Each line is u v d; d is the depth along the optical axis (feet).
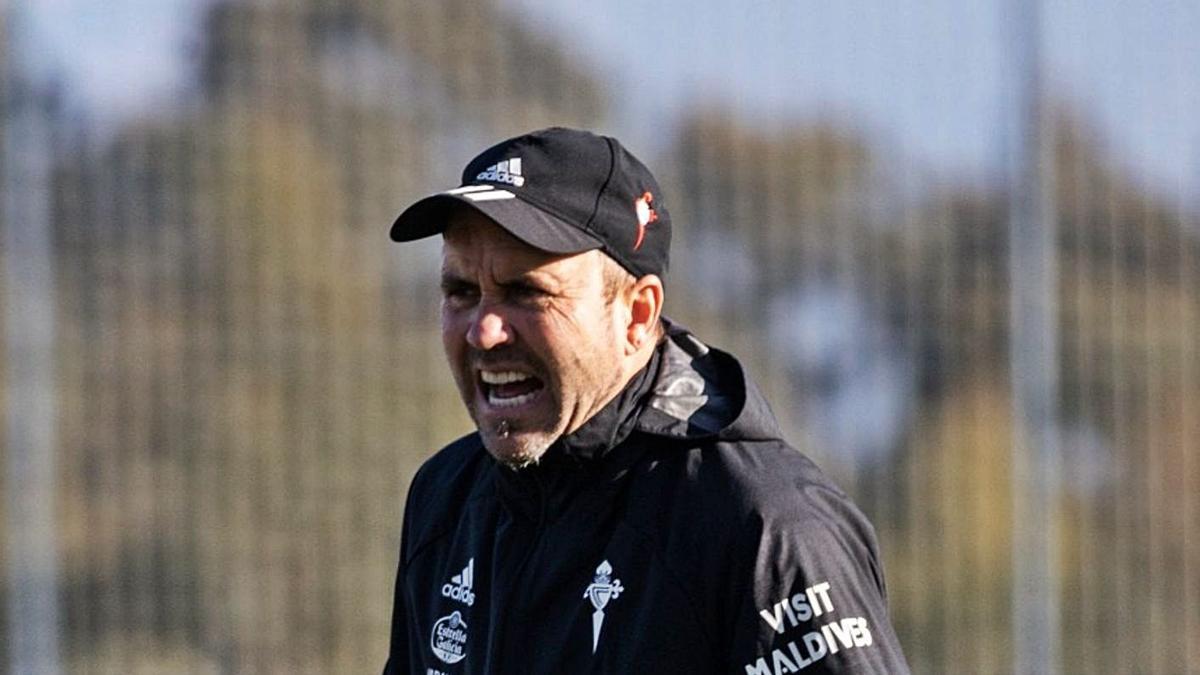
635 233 31.09
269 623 76.84
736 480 29.78
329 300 78.48
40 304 75.25
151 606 76.48
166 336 77.71
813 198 77.46
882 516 76.69
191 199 78.33
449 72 80.38
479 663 32.12
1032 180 74.38
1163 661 77.51
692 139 78.18
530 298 30.37
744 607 28.76
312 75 79.87
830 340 77.15
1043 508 74.13
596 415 30.96
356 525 77.66
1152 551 77.71
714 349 32.94
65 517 76.69
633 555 30.14
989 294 76.48
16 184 75.36
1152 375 78.18
